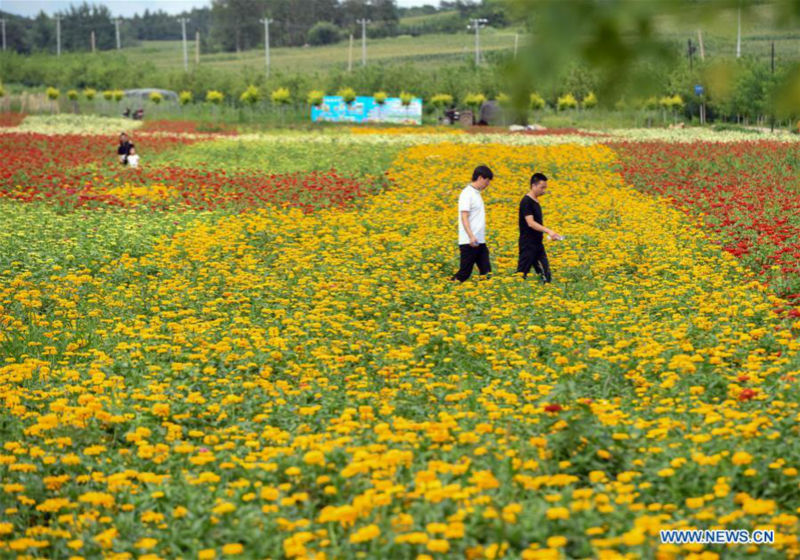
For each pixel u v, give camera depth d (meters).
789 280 27.28
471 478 11.91
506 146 86.75
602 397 17.31
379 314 25.48
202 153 81.00
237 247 36.62
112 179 58.91
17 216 42.41
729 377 17.38
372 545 10.23
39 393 17.97
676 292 26.44
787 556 10.12
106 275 30.72
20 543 10.91
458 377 17.88
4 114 158.25
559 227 42.38
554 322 23.61
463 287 27.59
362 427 14.77
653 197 53.72
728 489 11.48
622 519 10.84
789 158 70.94
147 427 15.77
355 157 77.56
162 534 11.48
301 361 20.89
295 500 12.32
